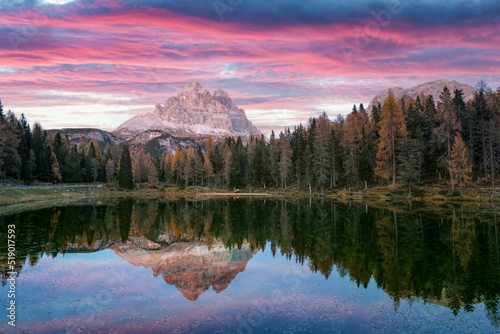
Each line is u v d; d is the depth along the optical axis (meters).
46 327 12.84
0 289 17.27
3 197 68.19
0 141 82.88
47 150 117.69
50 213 51.91
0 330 12.54
